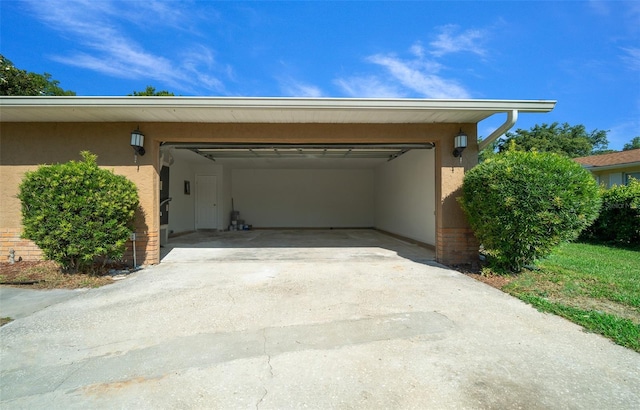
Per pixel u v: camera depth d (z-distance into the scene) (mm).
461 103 5410
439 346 2941
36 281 5066
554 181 4945
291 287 4887
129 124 6277
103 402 2166
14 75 11961
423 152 9242
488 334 3197
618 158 15492
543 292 4516
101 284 5047
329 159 12570
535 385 2322
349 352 2834
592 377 2422
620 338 3033
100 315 3754
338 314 3762
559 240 5020
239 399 2182
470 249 6480
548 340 3059
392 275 5609
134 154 6293
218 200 13797
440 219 6520
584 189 4922
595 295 4387
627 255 7684
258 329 3346
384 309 3924
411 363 2637
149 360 2725
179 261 6898
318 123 6441
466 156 6457
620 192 9531
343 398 2184
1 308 3994
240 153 10820
